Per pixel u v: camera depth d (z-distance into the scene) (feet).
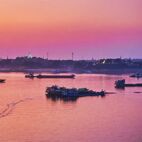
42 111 554.05
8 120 480.23
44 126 446.60
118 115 521.24
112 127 443.73
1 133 413.18
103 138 396.37
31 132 417.69
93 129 433.48
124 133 415.64
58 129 432.25
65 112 547.90
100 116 513.86
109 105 622.54
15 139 390.63
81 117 505.66
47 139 390.63
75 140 388.57
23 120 481.05
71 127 442.91
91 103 650.02
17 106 603.26
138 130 428.97
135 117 505.25
